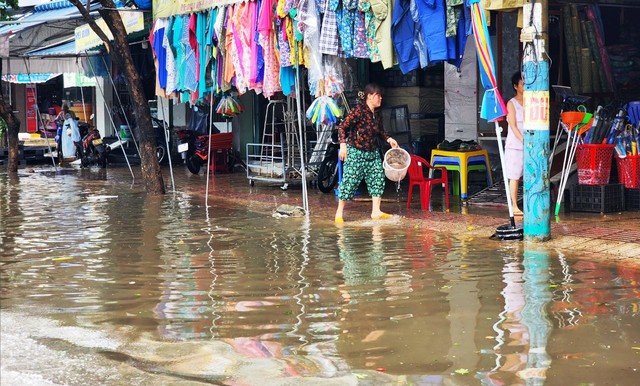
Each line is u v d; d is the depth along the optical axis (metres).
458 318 7.01
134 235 11.62
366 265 9.20
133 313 7.43
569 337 6.43
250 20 14.09
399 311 7.27
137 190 17.91
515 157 12.33
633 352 6.06
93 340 6.68
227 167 21.48
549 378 5.58
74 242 11.12
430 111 18.36
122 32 16.86
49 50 21.25
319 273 8.84
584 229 10.80
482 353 6.11
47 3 26.58
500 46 14.84
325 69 12.91
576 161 13.38
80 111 30.34
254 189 17.33
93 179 20.73
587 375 5.62
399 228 11.66
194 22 15.45
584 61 14.66
